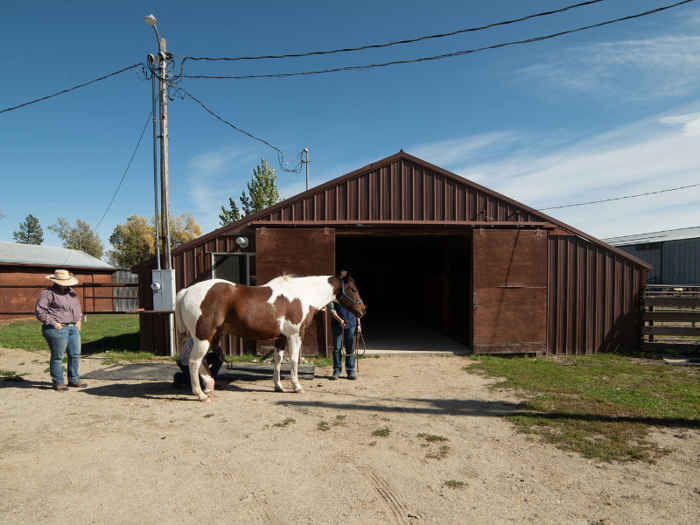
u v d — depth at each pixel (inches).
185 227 2069.4
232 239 341.7
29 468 137.7
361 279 784.3
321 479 130.5
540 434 167.6
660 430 171.2
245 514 110.9
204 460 143.9
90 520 107.9
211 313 206.2
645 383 246.7
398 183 343.9
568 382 247.1
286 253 330.6
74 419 185.0
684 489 124.6
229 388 237.5
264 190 960.9
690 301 336.2
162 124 327.9
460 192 346.6
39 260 802.2
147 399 215.2
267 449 153.1
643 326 347.6
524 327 337.4
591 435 166.2
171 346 334.0
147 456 147.1
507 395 222.4
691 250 1014.4
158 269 326.6
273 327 219.5
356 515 110.5
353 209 341.7
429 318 526.9
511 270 337.1
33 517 109.1
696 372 275.6
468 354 340.8
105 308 904.9
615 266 350.3
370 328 517.3
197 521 107.5
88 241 2304.4
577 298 348.2
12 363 307.7
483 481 129.3
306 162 771.4
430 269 522.0
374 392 229.5
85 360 320.5
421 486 126.1
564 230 347.9
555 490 123.9
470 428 174.6
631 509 113.7
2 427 175.3
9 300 706.2
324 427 175.3
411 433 169.0
